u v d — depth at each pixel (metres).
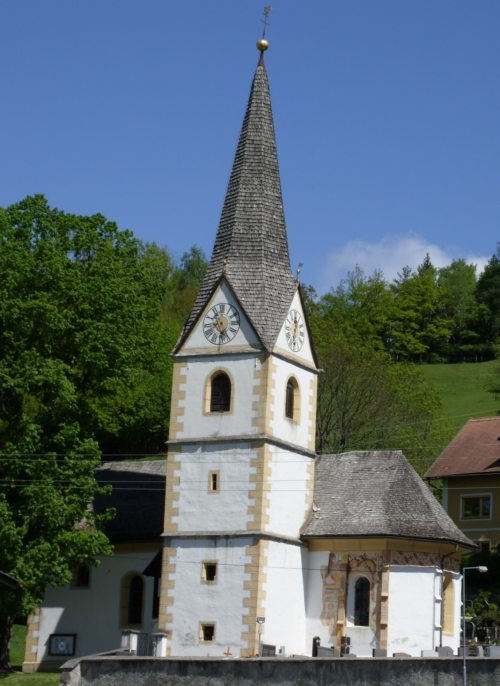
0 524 66.31
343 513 70.69
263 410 68.56
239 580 67.12
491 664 51.38
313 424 72.94
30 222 72.94
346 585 69.06
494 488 103.06
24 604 66.38
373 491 71.38
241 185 74.12
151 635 68.44
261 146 74.88
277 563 68.12
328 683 50.12
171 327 127.88
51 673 71.12
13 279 69.19
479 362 182.00
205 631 67.38
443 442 115.44
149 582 73.94
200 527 68.69
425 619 68.00
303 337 72.62
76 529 73.00
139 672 51.12
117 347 71.06
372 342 131.62
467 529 103.56
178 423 70.56
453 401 159.12
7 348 70.06
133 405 115.56
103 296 71.50
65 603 75.81
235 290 70.88
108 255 73.50
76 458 68.81
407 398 114.75
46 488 67.25
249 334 69.81
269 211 73.56
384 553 68.25
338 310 169.38
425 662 51.06
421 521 69.69
